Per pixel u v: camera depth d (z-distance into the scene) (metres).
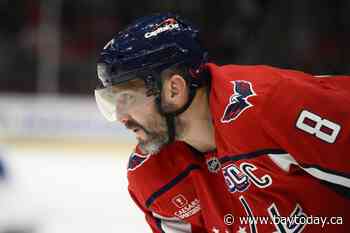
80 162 15.70
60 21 18.91
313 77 3.95
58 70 18.17
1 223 11.67
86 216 12.74
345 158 3.57
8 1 19.20
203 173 4.13
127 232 12.16
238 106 3.65
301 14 18.16
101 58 3.83
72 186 14.12
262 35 17.97
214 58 18.61
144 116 3.89
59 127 17.19
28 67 18.11
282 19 17.98
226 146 3.78
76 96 17.89
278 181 3.73
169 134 3.95
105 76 3.83
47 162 15.58
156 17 3.85
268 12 17.95
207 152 4.09
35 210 12.31
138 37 3.76
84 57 18.89
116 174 15.02
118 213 12.92
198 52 3.84
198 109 3.92
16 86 17.97
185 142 4.16
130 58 3.73
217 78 3.79
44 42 18.17
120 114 3.92
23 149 16.55
